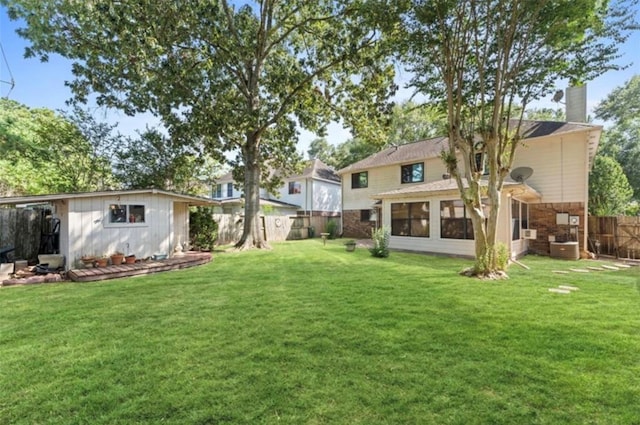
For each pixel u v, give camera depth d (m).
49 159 12.30
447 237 11.20
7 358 3.06
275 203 24.27
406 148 19.19
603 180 15.86
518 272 7.93
